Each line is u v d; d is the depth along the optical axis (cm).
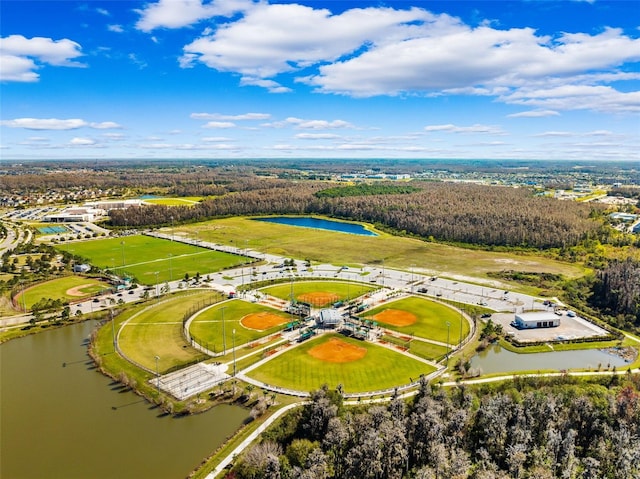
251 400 11069
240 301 18500
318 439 9138
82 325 16075
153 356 13362
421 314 17200
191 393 11331
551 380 11775
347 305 18125
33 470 8544
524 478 7994
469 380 12100
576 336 15400
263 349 13938
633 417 9544
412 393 11412
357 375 12362
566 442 8425
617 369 12988
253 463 8169
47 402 10950
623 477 7994
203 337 14812
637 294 17450
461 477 7631
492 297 19362
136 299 18712
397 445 8238
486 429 8956
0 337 14788
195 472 8500
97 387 11712
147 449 9206
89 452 9094
